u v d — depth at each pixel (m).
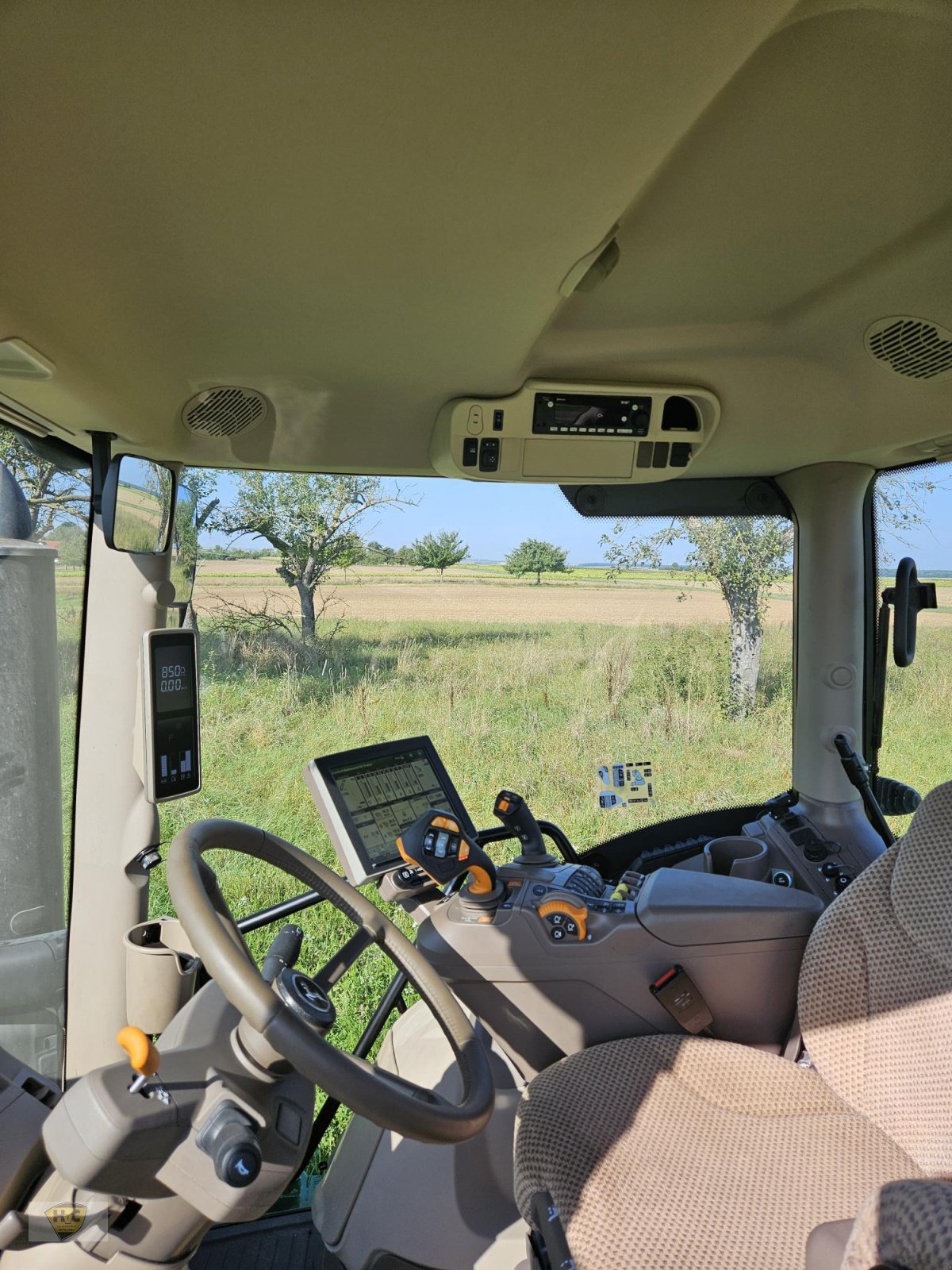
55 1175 1.19
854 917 1.63
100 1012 2.04
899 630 2.30
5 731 1.77
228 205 1.03
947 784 1.61
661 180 1.17
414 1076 1.95
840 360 1.75
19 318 1.29
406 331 1.44
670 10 0.73
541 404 1.80
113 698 2.03
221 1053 1.16
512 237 1.12
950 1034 1.44
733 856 2.43
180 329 1.42
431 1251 1.69
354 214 1.06
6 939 1.77
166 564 2.08
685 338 1.69
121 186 0.99
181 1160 1.08
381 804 1.92
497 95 0.83
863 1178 1.38
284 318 1.38
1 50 0.75
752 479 2.62
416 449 2.10
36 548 1.84
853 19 0.86
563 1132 1.47
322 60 0.78
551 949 1.81
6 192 0.99
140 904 2.05
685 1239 1.25
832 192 1.20
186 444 1.97
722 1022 1.85
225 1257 1.95
